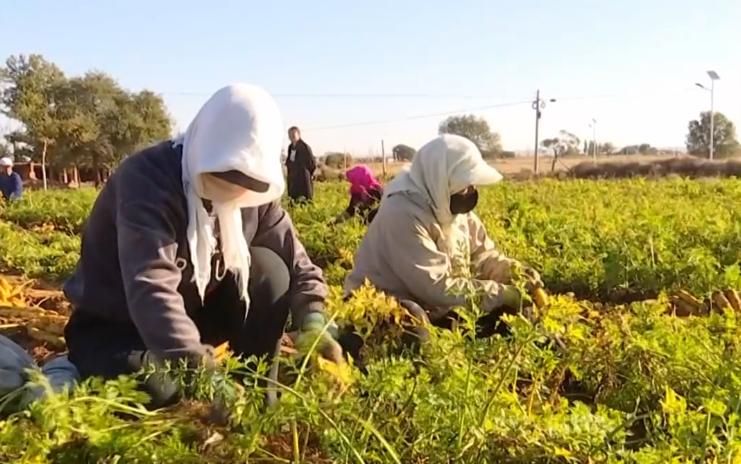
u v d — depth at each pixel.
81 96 53.06
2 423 2.38
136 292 2.82
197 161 2.96
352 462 2.35
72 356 3.33
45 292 6.86
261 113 2.93
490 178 4.41
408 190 4.42
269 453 2.48
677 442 2.51
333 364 2.71
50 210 15.54
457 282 3.98
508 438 2.45
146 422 2.40
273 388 2.46
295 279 3.44
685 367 3.18
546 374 3.27
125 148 53.84
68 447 2.32
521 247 7.39
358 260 4.58
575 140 83.75
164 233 2.95
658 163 40.56
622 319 3.48
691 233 8.06
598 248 7.54
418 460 2.46
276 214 3.53
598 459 2.44
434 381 2.85
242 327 3.39
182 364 2.56
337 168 49.38
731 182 21.27
